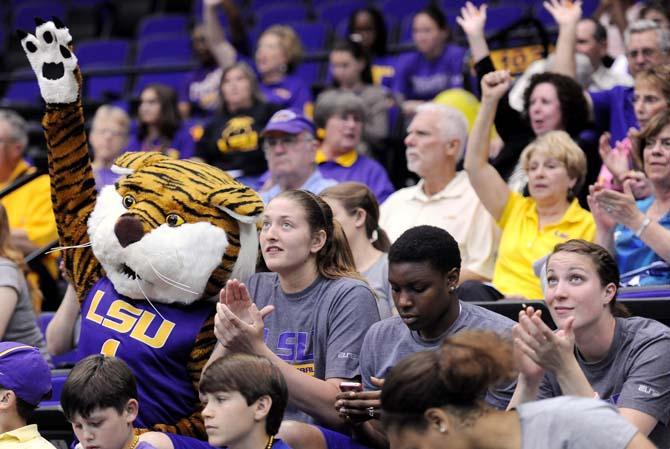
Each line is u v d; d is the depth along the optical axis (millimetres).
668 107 5637
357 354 4305
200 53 9305
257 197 4426
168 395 4414
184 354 4418
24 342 5328
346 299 4383
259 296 4547
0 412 4309
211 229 4359
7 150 7000
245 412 3594
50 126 4578
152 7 12078
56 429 4820
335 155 6957
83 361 4074
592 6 9352
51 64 4496
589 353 4055
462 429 2963
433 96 8266
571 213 5434
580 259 3988
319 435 4098
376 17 8750
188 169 4484
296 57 8523
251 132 7527
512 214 5609
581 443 2988
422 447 2971
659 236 4707
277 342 4441
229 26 9461
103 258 4414
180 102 9312
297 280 4453
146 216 4324
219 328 3963
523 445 2994
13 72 11703
